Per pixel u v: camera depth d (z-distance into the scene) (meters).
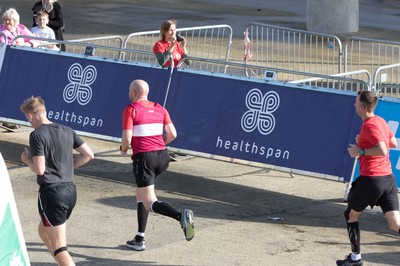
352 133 11.64
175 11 31.05
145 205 9.73
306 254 9.85
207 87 12.73
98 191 12.09
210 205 11.69
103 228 10.54
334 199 12.12
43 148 8.30
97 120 13.56
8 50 14.45
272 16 30.91
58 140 8.42
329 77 12.38
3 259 7.13
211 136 12.61
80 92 13.76
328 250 10.02
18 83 14.29
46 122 8.55
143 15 29.67
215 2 34.22
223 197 12.09
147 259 9.55
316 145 11.88
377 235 10.68
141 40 23.97
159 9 31.34
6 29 15.16
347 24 27.88
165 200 11.81
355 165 11.65
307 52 23.58
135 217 11.03
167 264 9.41
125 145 9.77
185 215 9.28
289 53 21.91
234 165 13.86
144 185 9.74
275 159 12.12
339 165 11.73
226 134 12.50
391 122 11.70
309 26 28.09
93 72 13.70
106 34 25.27
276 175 13.35
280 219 11.15
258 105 12.31
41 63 14.16
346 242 10.33
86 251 9.73
